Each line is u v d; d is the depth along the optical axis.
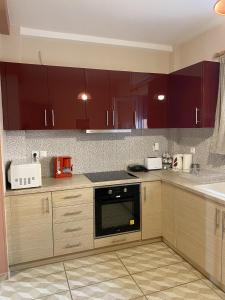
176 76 2.97
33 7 2.28
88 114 2.78
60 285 2.18
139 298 1.99
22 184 2.38
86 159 3.18
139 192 2.81
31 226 2.41
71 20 2.57
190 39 3.12
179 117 2.94
